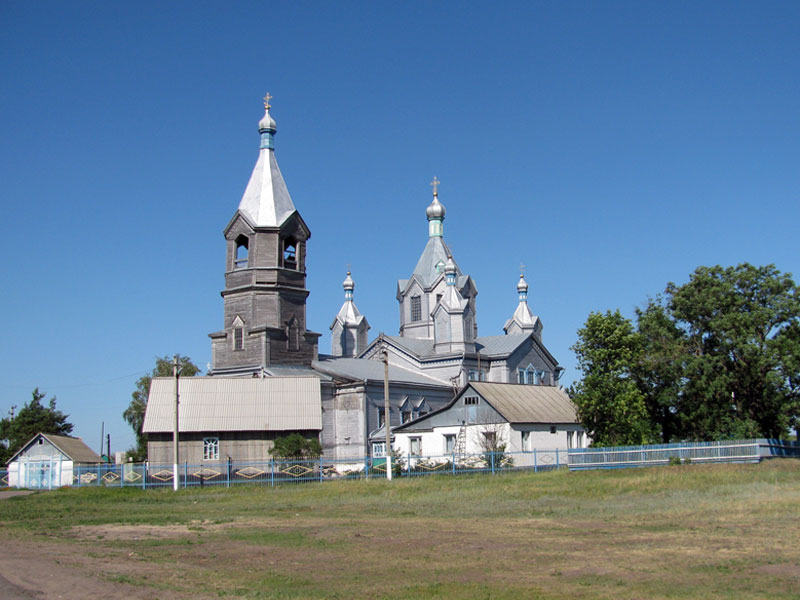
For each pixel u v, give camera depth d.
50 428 97.31
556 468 60.66
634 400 66.56
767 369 64.06
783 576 18.97
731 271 67.94
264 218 76.12
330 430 76.12
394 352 94.62
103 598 17.33
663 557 21.83
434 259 100.94
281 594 17.95
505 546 24.72
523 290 107.56
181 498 48.56
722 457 53.31
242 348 75.69
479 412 69.44
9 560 22.45
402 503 40.88
